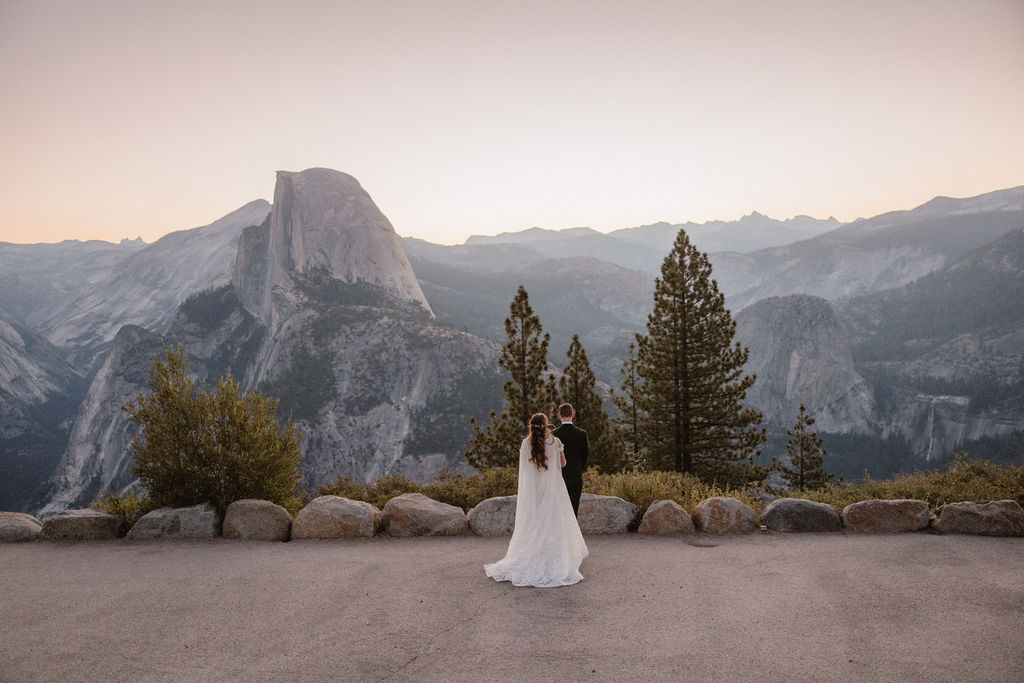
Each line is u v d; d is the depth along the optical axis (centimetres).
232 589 628
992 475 1038
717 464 2233
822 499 1068
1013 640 472
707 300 2164
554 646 477
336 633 510
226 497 899
